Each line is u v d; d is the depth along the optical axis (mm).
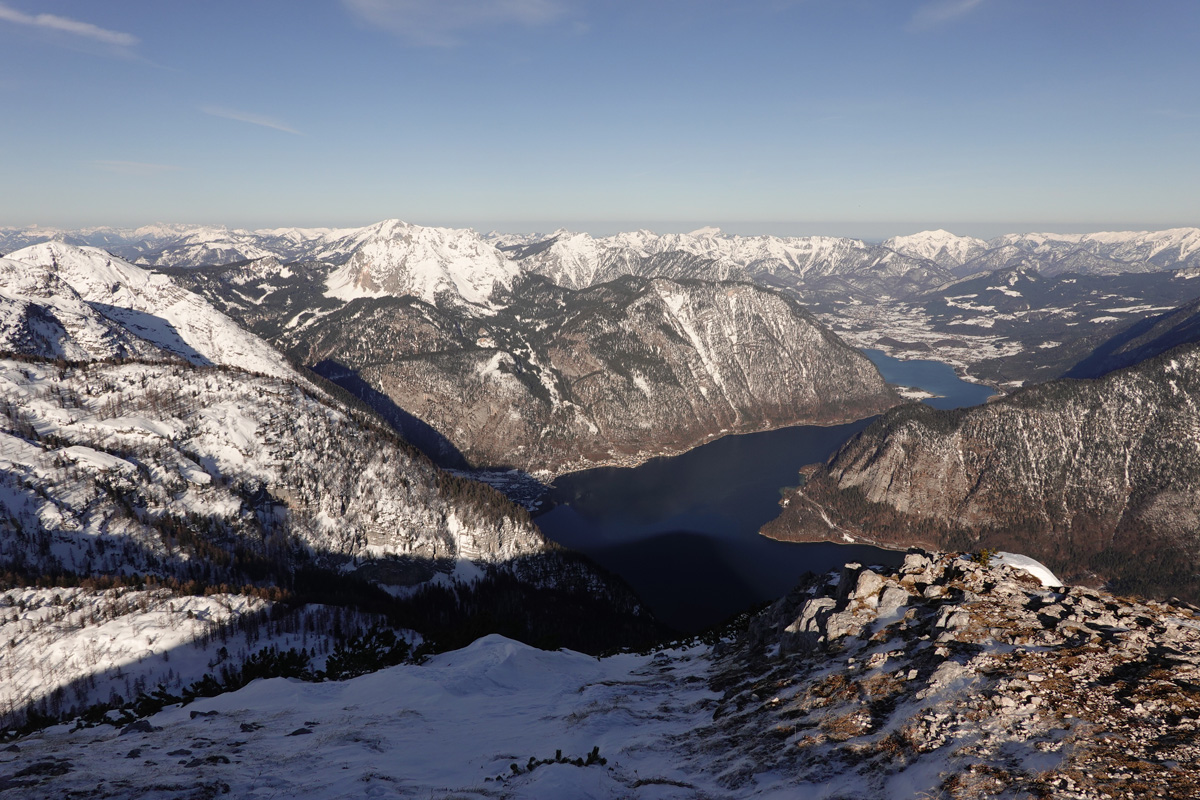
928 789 21219
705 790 26312
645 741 34094
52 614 104562
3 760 39125
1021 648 29609
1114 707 23391
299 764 34812
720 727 33375
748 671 43156
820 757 25906
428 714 46562
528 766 31188
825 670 35344
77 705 86000
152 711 66625
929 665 30422
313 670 86312
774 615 51250
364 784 30547
